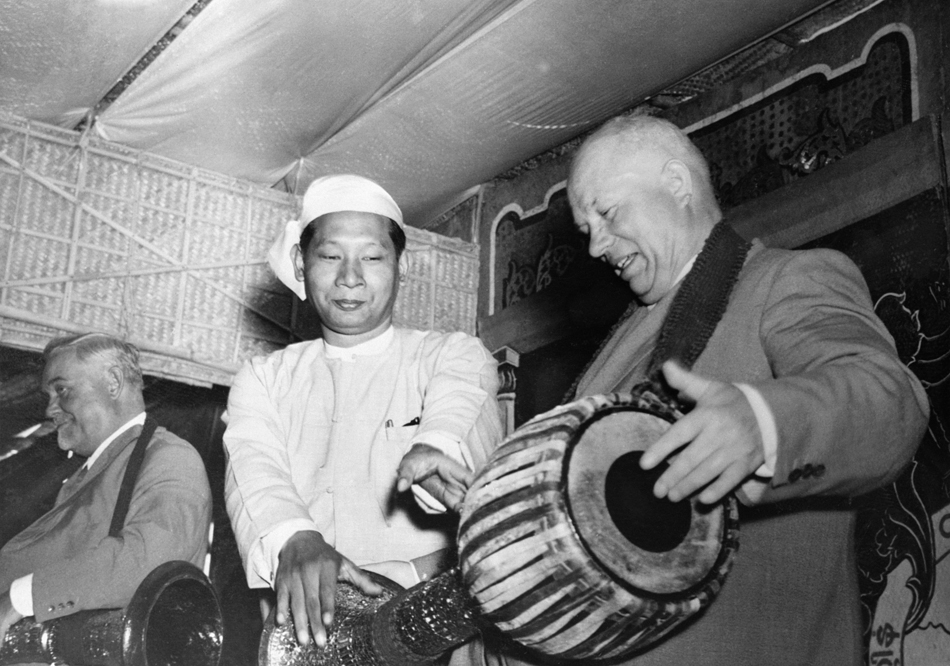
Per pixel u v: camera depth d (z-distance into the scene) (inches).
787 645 62.7
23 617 134.9
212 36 183.8
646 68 192.5
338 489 99.3
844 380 54.6
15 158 208.8
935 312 157.0
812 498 66.1
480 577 53.4
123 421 167.9
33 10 174.9
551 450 53.0
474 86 199.6
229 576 201.5
